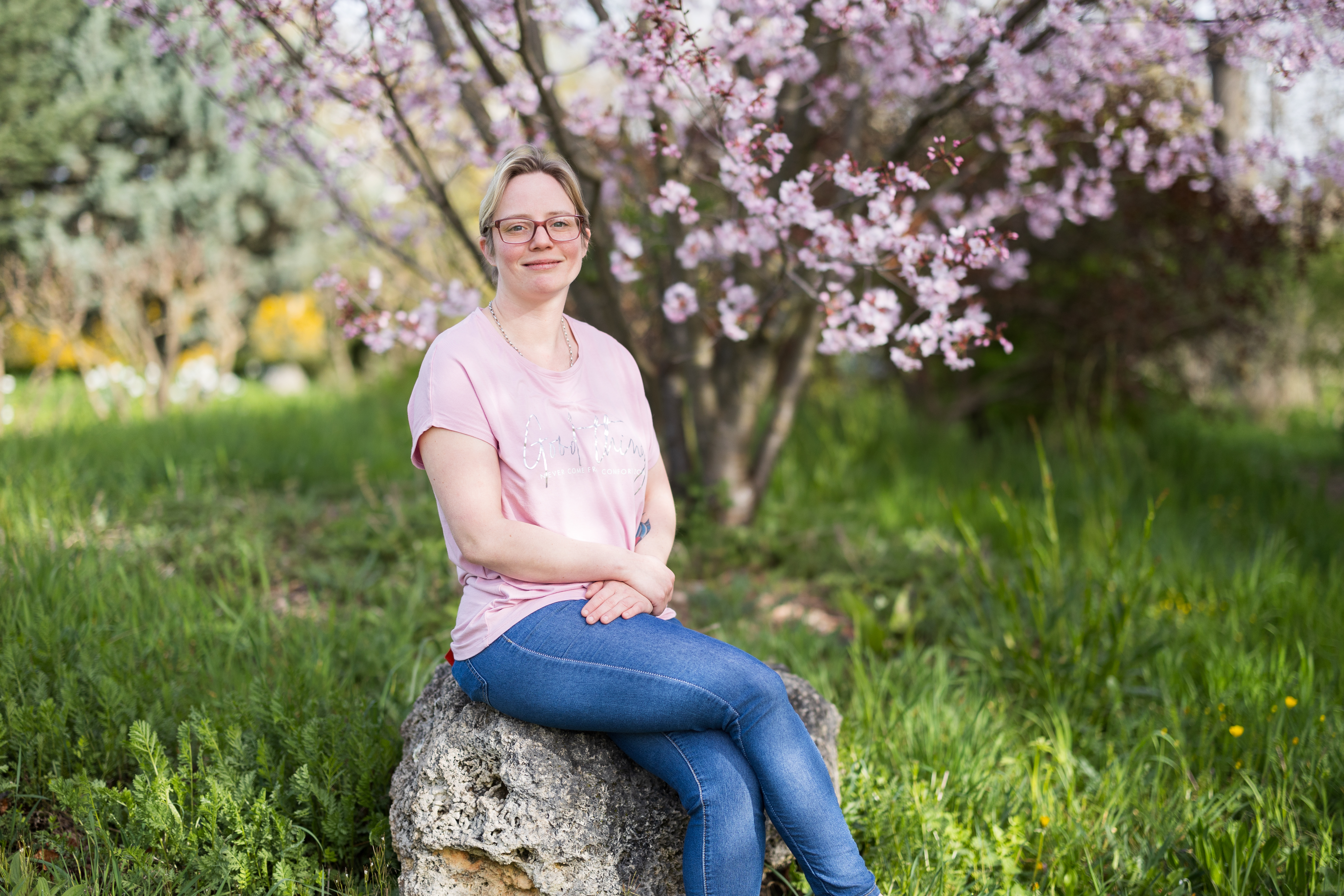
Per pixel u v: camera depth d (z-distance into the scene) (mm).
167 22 3463
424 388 1925
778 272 4059
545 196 1961
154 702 2498
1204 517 5223
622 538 2049
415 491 5527
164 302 9523
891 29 3682
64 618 2922
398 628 3330
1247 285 6305
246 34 3445
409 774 2061
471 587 1985
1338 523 4953
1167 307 6434
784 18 3295
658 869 1979
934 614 3775
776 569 4652
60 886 1879
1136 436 6668
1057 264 6609
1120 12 3330
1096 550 4398
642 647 1824
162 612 3164
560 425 1976
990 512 5105
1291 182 3961
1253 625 3582
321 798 2139
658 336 5270
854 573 4391
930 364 6914
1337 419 10461
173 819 2043
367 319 3697
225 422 7094
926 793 2461
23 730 2281
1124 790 2609
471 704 2047
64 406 7832
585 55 5250
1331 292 8328
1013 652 3270
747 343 4898
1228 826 2404
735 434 4961
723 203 4332
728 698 1789
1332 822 2430
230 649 2834
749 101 3037
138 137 10680
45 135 9641
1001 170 5211
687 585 4395
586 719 1859
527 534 1879
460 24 3293
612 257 3699
